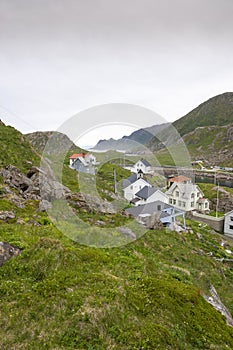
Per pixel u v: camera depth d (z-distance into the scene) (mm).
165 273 8305
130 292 5883
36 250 7027
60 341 4375
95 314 4867
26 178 17922
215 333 5539
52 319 4793
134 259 8234
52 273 6207
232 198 43375
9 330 4539
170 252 12336
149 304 5695
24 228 9273
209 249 19109
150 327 4887
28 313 4891
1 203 12523
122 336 4547
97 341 4422
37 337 4422
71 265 6719
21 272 6219
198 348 5035
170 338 4828
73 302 5164
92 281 6062
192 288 7129
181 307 6004
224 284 11578
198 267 12227
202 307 6355
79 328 4609
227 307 9250
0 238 7777
